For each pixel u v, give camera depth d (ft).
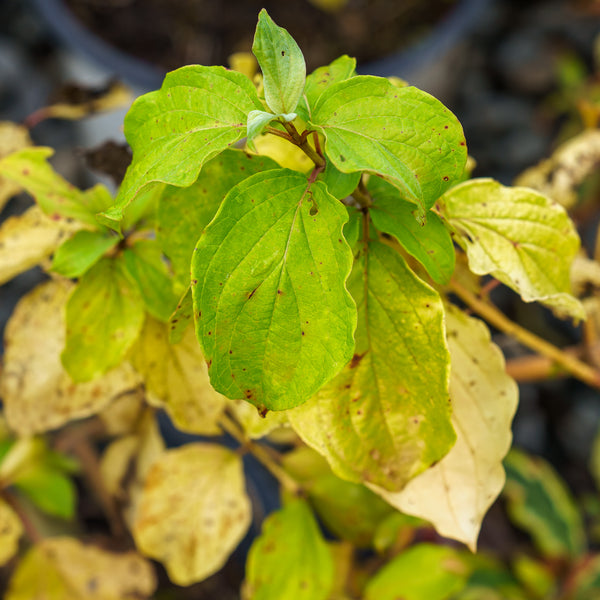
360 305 0.98
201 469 1.27
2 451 1.86
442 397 0.98
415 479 1.05
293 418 1.01
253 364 0.90
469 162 1.19
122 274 1.08
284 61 0.89
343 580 1.55
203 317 0.88
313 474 1.31
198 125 0.91
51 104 1.45
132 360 1.15
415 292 0.97
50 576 1.55
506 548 2.45
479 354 1.06
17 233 1.16
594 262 1.39
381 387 1.00
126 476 1.66
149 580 1.59
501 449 1.05
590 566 2.02
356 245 0.98
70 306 1.07
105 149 1.22
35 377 1.20
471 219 1.07
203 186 0.97
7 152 1.33
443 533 1.03
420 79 3.18
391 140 0.89
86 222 1.08
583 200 2.04
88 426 1.80
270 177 0.89
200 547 1.25
